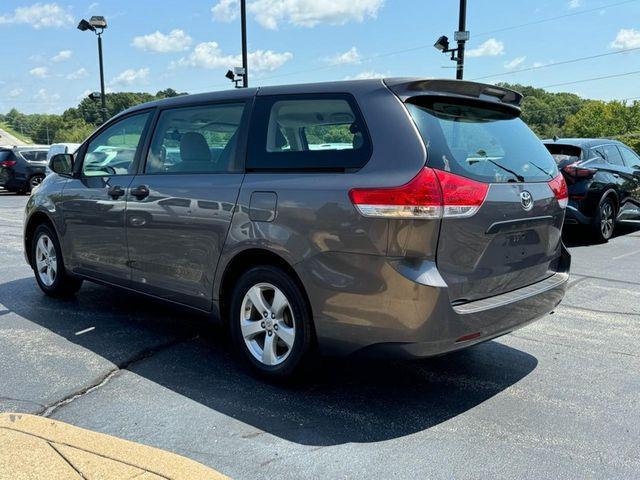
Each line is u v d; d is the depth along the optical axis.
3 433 3.00
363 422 3.30
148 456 2.81
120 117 4.95
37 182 20.53
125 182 4.62
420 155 3.11
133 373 3.97
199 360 4.23
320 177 3.40
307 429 3.21
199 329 4.94
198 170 4.13
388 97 3.32
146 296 4.62
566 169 8.94
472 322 3.20
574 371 4.07
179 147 4.32
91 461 2.75
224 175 3.91
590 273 7.07
